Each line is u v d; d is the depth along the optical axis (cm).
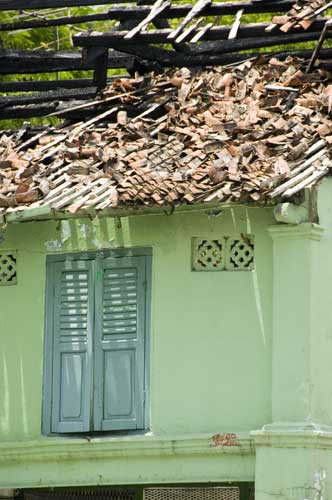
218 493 2645
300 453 2539
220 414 2639
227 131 2756
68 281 2764
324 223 2619
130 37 3025
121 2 3134
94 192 2638
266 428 2566
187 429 2653
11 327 2794
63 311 2759
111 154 2761
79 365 2734
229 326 2658
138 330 2706
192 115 2850
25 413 2759
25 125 3020
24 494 2764
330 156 2633
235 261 2670
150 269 2714
